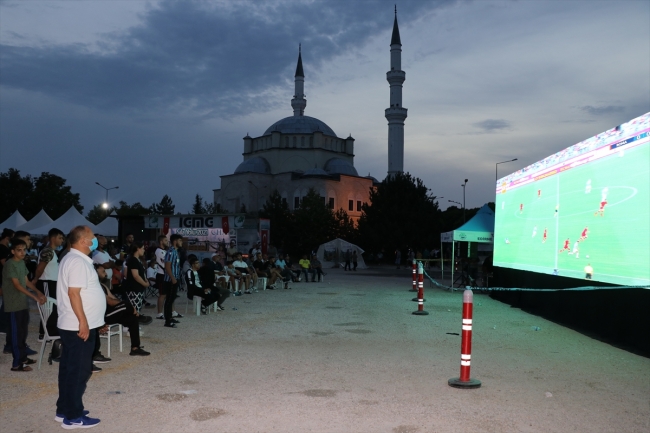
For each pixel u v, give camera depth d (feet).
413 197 195.00
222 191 296.30
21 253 24.61
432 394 21.03
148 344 31.58
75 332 17.24
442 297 64.80
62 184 229.66
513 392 21.49
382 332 36.52
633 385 22.97
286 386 22.06
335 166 295.28
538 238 47.21
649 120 29.32
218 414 18.37
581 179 38.04
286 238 216.33
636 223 30.48
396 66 270.26
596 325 36.24
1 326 27.96
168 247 42.75
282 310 49.03
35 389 21.62
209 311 46.78
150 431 16.75
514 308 53.36
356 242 206.80
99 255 40.78
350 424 17.43
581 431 17.02
